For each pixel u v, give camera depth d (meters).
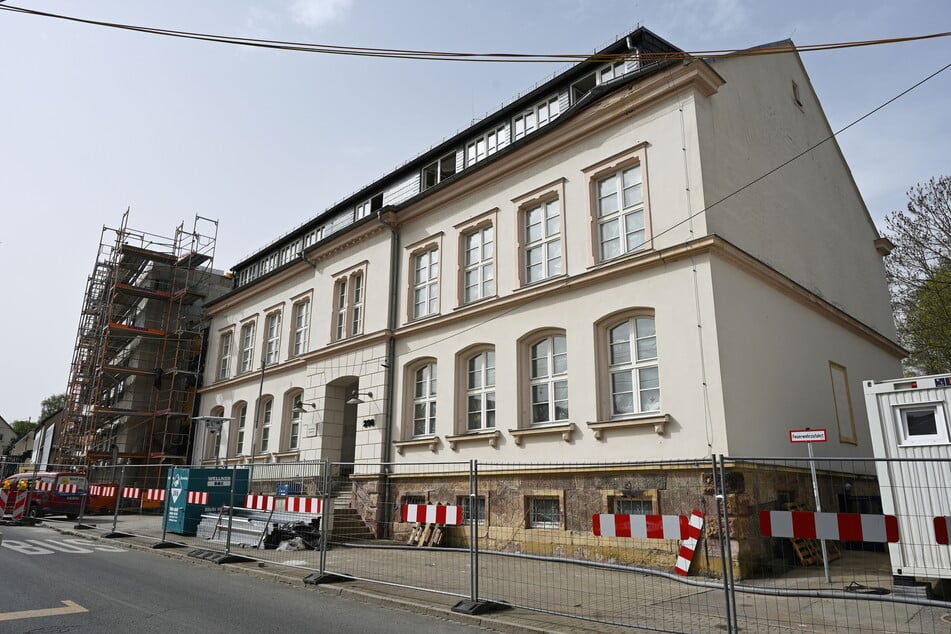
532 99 17.36
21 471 30.73
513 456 14.42
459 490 15.45
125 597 8.38
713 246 11.80
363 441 18.45
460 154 19.48
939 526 5.54
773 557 10.79
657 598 8.62
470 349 16.41
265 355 25.33
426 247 18.53
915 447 9.05
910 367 27.75
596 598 8.62
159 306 33.12
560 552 12.72
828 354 15.37
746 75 15.30
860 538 5.62
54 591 8.64
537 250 15.44
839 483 13.85
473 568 8.15
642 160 13.45
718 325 11.59
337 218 24.67
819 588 9.06
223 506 16.05
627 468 12.10
